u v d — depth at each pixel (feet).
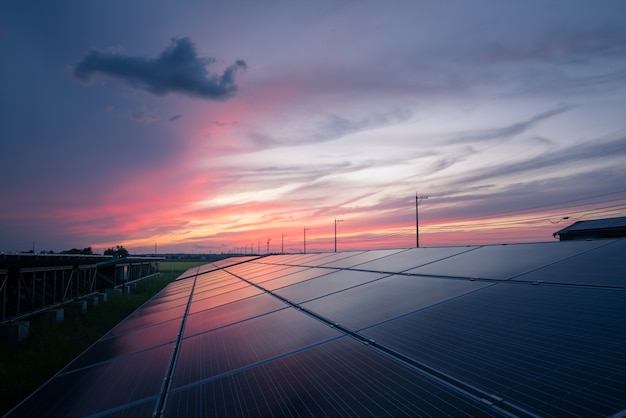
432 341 13.96
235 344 19.97
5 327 54.54
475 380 10.41
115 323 68.49
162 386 16.17
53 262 79.56
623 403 8.05
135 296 110.22
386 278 28.86
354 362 13.74
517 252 27.48
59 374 22.85
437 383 10.88
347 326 18.34
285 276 47.83
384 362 13.15
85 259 101.04
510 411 8.73
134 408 14.47
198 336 24.02
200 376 16.31
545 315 14.01
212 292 50.08
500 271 22.50
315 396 11.82
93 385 18.89
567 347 11.21
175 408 13.47
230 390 13.98
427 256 35.76
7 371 39.63
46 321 66.28
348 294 25.94
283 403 11.90
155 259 213.46
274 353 16.98
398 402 10.30
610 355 10.20
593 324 12.34
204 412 12.65
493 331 13.65
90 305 90.84
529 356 11.15
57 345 50.70
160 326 31.73
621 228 102.27
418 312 17.92
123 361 22.41
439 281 23.77
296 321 21.66
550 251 25.07
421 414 9.45
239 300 35.55
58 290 96.58
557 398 8.75
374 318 18.63
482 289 19.43
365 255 49.37
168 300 53.62
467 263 27.58
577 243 25.50
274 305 28.35
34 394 19.71
